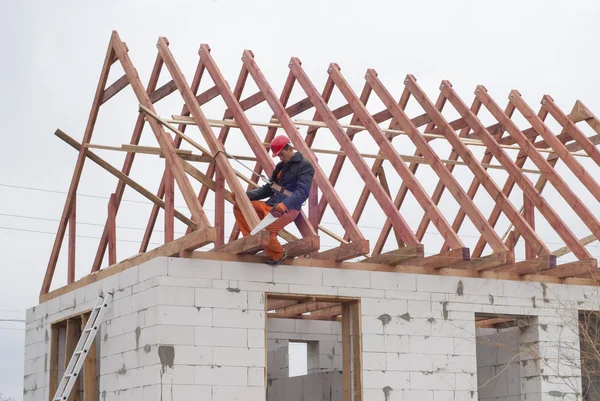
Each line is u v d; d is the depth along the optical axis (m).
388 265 15.43
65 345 17.78
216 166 14.88
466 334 15.69
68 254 17.91
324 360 20.94
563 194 18.05
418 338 15.32
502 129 20.77
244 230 14.46
